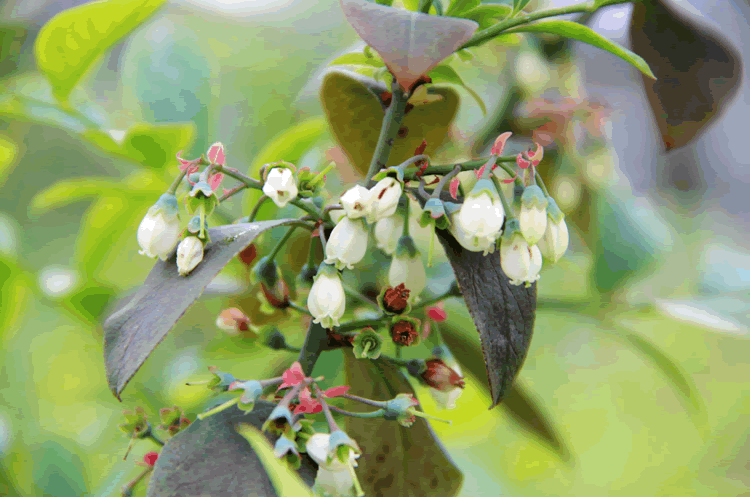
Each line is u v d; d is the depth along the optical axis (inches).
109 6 16.4
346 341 15.0
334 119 15.9
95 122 17.5
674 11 15.2
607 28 17.5
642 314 19.8
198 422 14.2
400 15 13.9
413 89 14.9
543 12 14.5
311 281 15.3
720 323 18.3
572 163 19.5
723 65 15.4
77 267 18.9
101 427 21.1
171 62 19.1
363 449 15.5
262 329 15.6
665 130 15.8
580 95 20.5
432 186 15.2
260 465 14.0
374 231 15.5
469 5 14.7
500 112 19.4
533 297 14.6
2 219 21.1
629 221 19.6
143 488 16.3
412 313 16.1
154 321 13.8
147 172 17.7
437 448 15.5
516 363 14.4
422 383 15.2
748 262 21.2
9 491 19.2
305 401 14.1
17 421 21.0
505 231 14.3
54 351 22.4
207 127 19.1
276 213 17.2
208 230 14.1
